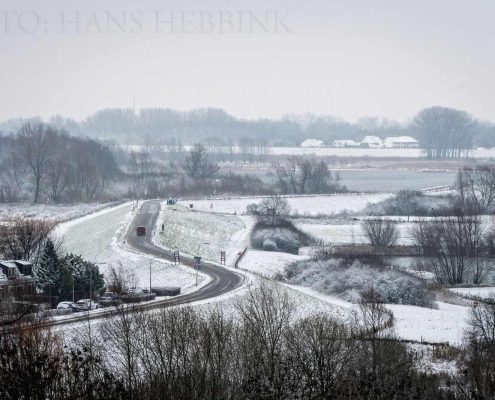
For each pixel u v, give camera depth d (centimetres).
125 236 19338
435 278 16462
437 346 9588
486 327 10056
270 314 8844
